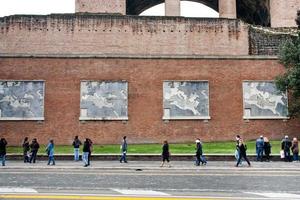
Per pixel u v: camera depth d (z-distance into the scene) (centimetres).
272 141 4131
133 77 4156
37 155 3294
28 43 4797
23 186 1694
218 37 4938
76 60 4134
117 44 4859
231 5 5394
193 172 2391
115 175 2191
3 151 2792
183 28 4922
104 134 4081
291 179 2014
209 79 4197
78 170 2491
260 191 1563
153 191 1537
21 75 4081
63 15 4834
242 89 4206
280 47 4447
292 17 5403
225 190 1591
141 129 4109
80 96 4103
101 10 5306
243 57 4234
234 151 3466
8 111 4038
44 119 4059
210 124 4150
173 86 4166
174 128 4125
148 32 4891
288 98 4191
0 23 4806
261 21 6412
